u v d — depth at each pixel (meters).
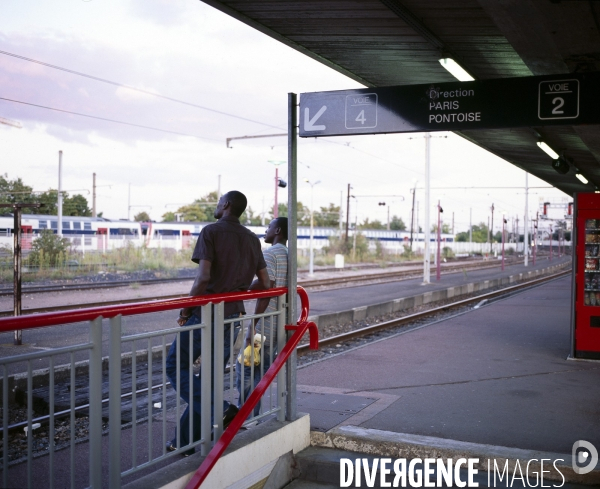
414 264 57.75
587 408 6.13
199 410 4.45
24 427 5.65
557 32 4.95
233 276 4.71
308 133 5.25
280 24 5.62
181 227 48.91
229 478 4.12
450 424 5.52
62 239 29.70
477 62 6.72
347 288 26.12
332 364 8.52
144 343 10.45
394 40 5.96
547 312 15.78
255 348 5.32
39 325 2.95
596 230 8.95
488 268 53.06
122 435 5.21
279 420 4.96
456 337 11.21
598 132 8.75
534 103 4.73
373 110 5.11
